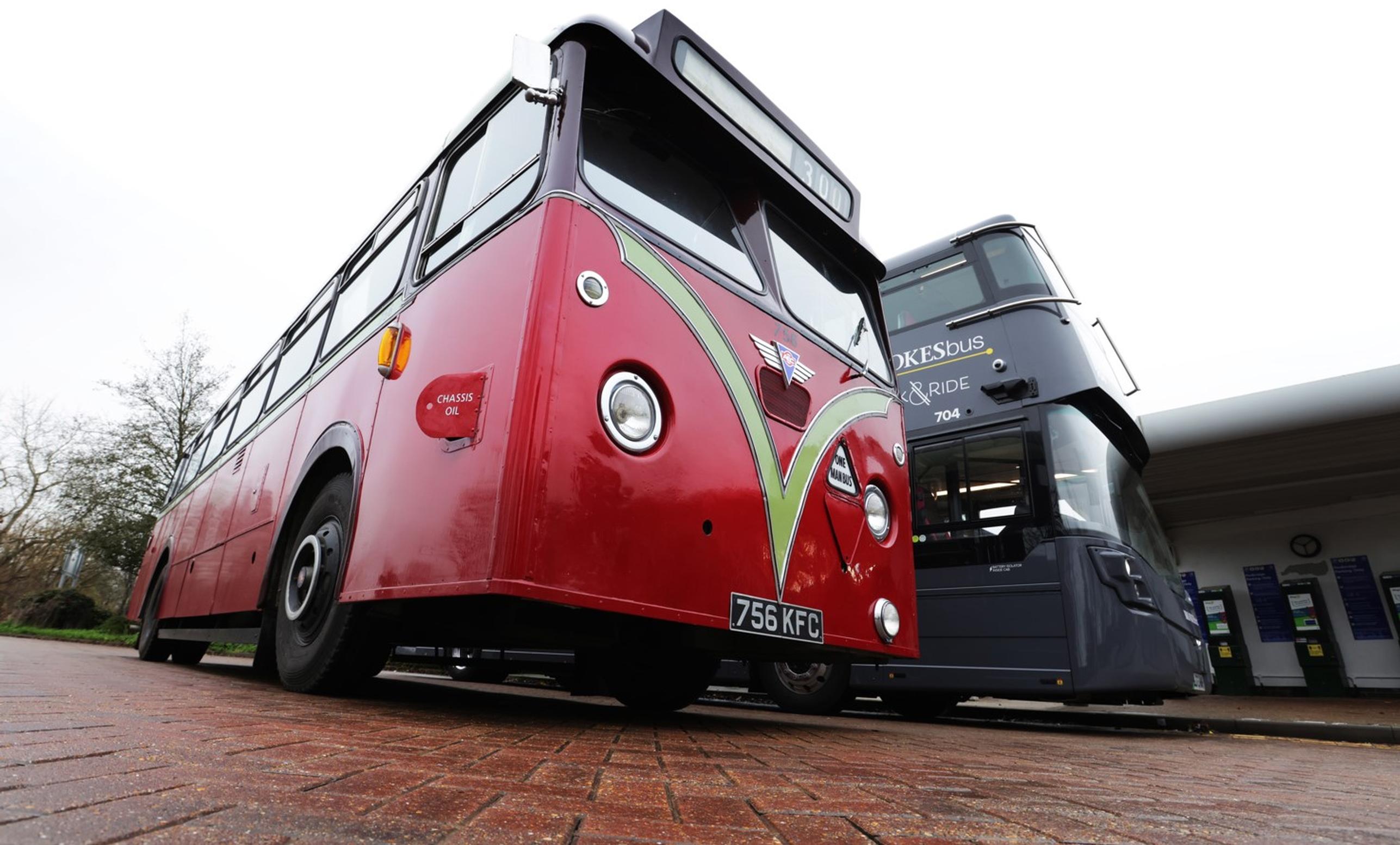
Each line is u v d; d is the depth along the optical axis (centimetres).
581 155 296
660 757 209
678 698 462
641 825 118
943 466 658
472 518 238
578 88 306
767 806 143
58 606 2294
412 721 261
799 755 249
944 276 723
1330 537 1409
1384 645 1320
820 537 336
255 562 483
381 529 297
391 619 319
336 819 104
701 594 271
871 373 434
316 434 430
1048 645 563
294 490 419
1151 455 1127
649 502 261
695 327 308
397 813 111
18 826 87
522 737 236
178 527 795
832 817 137
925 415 687
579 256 271
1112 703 584
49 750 141
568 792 141
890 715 766
